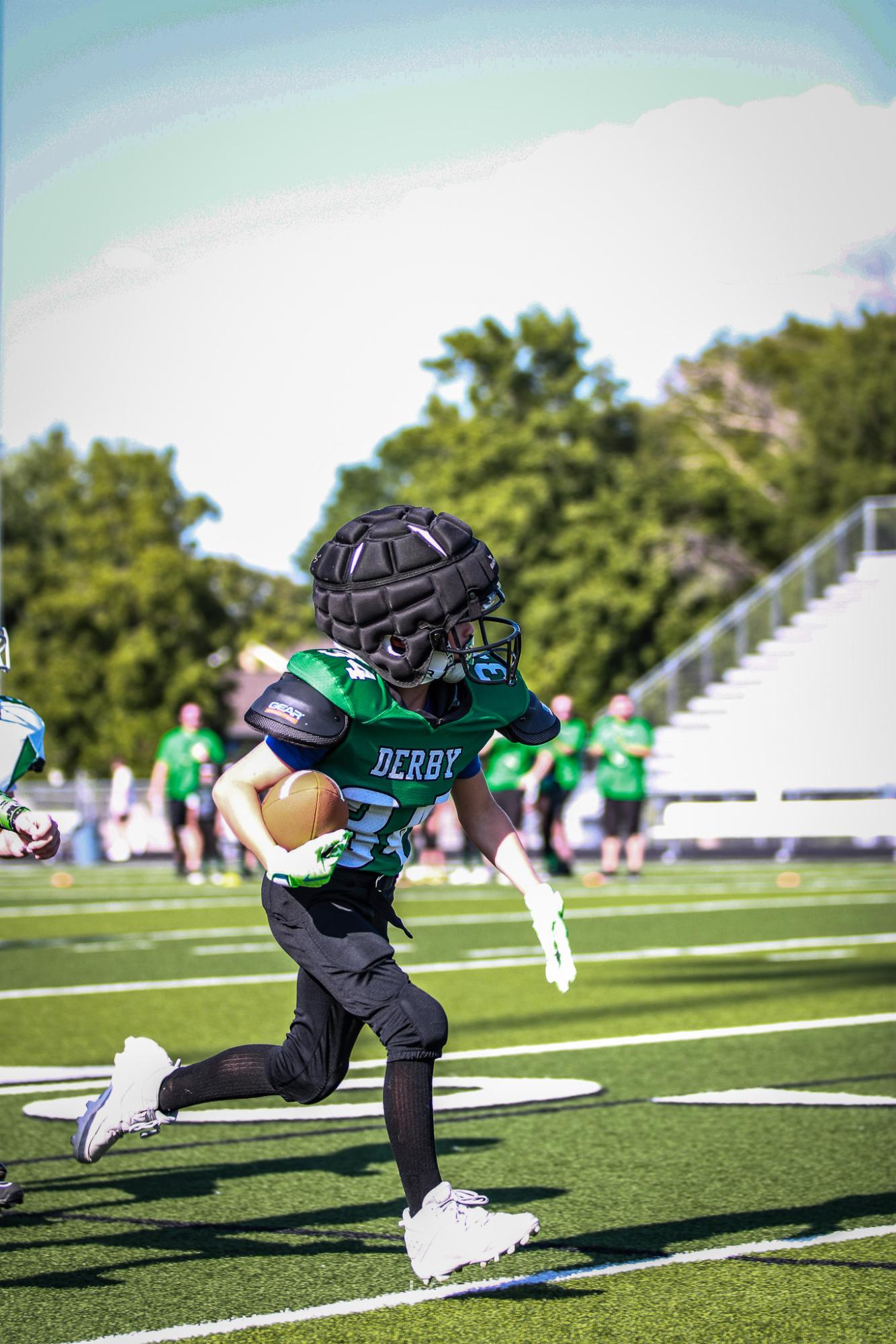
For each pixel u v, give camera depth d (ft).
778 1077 30.86
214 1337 15.88
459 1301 17.10
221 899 84.99
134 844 147.74
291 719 16.14
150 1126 18.49
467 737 17.40
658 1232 19.84
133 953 56.24
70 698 206.39
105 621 207.82
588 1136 25.53
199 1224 20.42
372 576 16.37
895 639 134.00
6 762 19.22
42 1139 25.46
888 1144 24.82
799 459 211.82
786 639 139.54
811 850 137.80
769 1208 21.01
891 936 60.13
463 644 16.85
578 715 176.35
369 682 16.44
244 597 244.83
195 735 101.14
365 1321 16.40
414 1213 16.34
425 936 61.57
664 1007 41.09
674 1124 26.43
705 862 121.19
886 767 130.52
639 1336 15.87
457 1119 26.96
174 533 219.61
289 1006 41.70
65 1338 15.87
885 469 205.16
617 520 179.93
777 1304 16.89
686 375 265.75
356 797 16.88
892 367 208.23
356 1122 26.96
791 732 133.69
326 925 16.81
